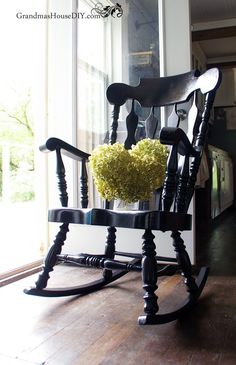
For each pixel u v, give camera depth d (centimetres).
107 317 117
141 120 184
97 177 117
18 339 100
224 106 544
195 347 95
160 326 109
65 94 201
